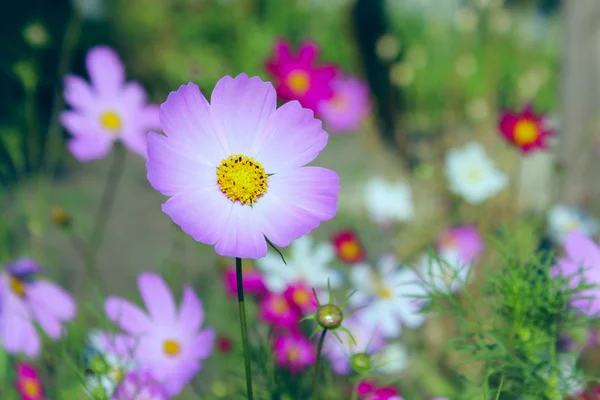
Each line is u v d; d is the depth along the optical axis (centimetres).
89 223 133
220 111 65
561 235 102
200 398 85
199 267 107
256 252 62
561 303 68
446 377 94
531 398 69
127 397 72
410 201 128
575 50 125
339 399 78
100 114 96
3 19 276
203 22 345
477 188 119
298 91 105
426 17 300
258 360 75
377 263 99
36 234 98
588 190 123
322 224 147
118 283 132
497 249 72
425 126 219
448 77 237
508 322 70
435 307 71
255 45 322
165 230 168
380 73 246
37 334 80
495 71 164
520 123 104
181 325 76
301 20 346
